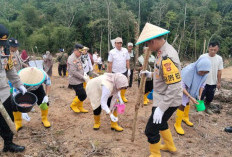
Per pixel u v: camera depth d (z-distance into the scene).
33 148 3.62
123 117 5.11
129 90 7.90
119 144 3.83
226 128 4.58
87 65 7.34
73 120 4.89
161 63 2.93
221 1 49.84
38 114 5.18
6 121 3.00
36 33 39.09
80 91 5.09
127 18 37.41
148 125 3.18
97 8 40.06
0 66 3.12
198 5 44.78
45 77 4.22
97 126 4.43
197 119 5.20
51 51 38.09
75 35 39.66
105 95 3.78
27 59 7.43
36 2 52.28
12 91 3.96
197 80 4.22
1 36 3.06
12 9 48.91
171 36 38.72
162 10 40.78
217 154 3.65
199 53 39.28
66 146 3.73
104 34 39.44
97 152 3.52
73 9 40.81
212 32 41.97
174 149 3.58
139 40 2.97
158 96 3.15
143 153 3.57
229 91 6.84
